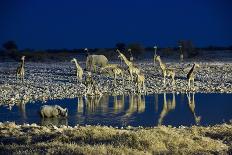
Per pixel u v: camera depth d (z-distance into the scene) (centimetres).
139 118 2555
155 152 1348
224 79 4612
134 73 4344
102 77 4656
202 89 3950
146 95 3609
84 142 1477
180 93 3728
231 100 3262
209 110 2820
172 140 1480
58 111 2616
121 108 2928
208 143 1525
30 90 3862
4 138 1686
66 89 3903
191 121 2453
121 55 4141
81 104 3130
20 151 1331
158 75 4900
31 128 1942
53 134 1681
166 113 2722
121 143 1409
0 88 3981
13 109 2925
